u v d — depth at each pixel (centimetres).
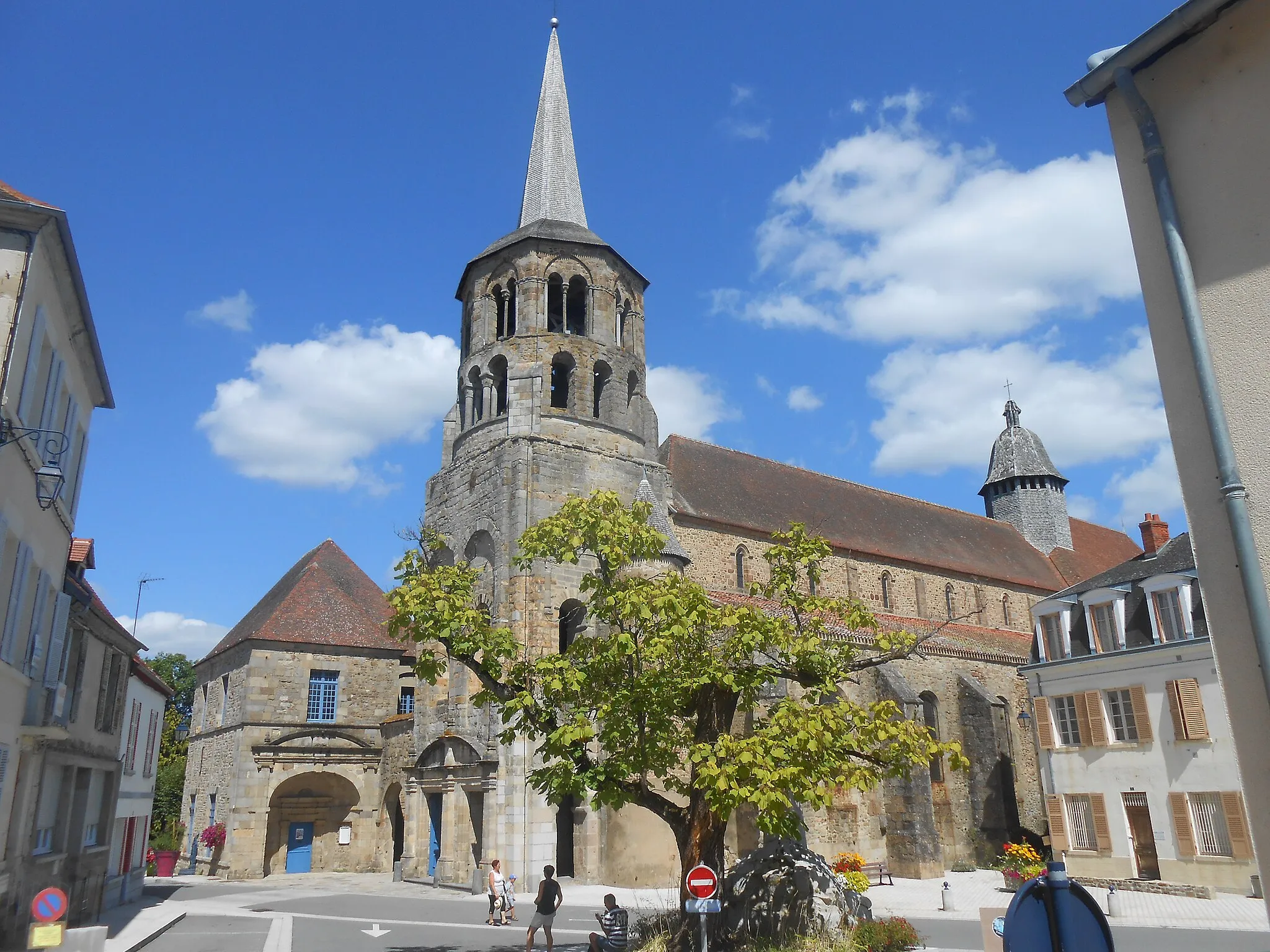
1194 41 698
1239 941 1923
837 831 3247
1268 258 633
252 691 3956
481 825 3105
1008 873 2917
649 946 1568
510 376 3466
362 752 4069
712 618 1546
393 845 3984
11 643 1584
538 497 3234
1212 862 2705
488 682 1636
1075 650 3244
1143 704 2973
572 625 3359
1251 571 594
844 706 1512
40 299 1564
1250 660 594
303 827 4050
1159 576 3000
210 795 4141
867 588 4044
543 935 2066
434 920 2344
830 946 1557
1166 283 684
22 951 1752
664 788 1689
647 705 1583
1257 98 659
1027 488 5516
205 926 2261
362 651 4222
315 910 2572
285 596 4306
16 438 1475
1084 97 755
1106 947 576
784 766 1345
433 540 1755
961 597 4450
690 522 3572
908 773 1538
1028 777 3944
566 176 3975
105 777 2534
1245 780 586
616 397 3572
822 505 4253
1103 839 3014
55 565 1895
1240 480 613
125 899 2830
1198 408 648
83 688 2177
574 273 3672
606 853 3006
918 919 2305
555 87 4181
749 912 1608
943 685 3812
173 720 6216
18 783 1764
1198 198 677
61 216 1539
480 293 3744
